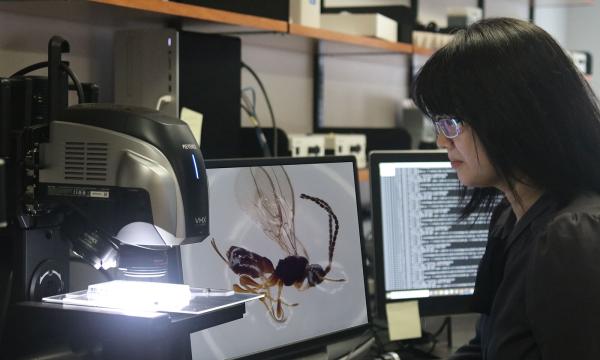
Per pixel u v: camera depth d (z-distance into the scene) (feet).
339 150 7.71
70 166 3.72
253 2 6.13
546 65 3.75
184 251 4.58
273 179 5.22
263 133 7.44
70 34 5.95
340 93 9.70
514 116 3.75
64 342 3.66
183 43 5.81
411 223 6.51
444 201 6.59
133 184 3.52
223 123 6.27
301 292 5.25
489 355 4.04
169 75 5.76
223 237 4.83
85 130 3.68
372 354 6.15
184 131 3.67
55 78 4.03
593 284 3.41
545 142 3.75
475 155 3.98
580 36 16.39
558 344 3.46
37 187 3.84
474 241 6.65
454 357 5.07
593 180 3.82
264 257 5.05
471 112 3.84
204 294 3.79
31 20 5.62
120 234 3.63
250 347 4.86
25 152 3.88
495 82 3.76
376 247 6.38
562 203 3.86
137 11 5.14
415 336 6.43
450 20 10.59
